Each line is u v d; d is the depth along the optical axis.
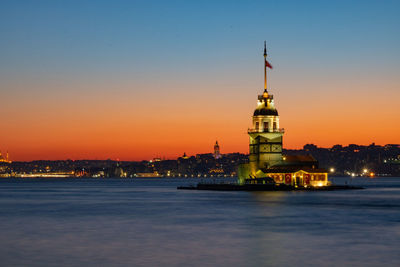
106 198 162.25
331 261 50.47
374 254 54.00
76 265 48.75
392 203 122.94
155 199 150.75
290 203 123.06
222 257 52.44
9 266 48.41
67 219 89.12
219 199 140.75
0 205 127.38
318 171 186.50
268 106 183.50
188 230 72.94
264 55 183.12
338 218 88.62
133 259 51.41
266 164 182.62
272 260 50.91
